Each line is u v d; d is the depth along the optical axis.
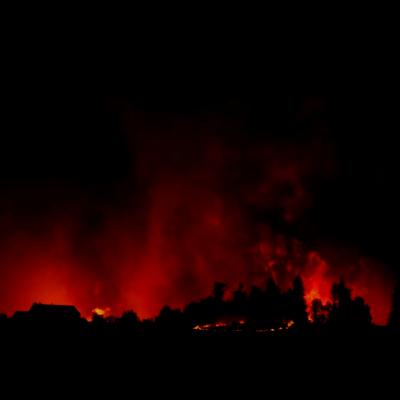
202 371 20.81
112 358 22.28
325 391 18.58
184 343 25.12
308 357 22.72
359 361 22.19
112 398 17.84
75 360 21.73
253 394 18.28
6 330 24.41
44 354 22.20
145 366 21.34
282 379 19.81
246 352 23.56
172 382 19.44
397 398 17.91
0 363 20.98
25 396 17.97
